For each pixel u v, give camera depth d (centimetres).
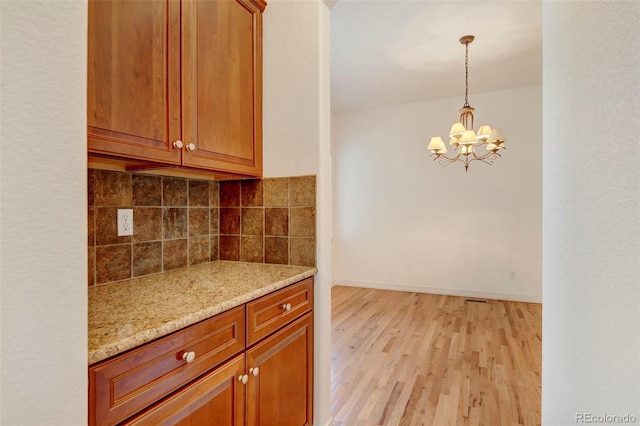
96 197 124
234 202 177
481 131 304
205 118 132
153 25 111
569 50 70
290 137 164
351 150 496
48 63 54
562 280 73
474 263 431
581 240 64
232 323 107
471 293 432
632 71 48
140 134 106
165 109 115
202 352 95
